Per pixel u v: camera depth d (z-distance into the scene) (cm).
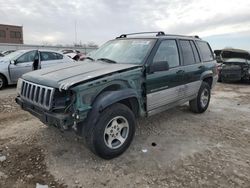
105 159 386
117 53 493
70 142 446
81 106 346
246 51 1320
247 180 343
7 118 582
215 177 349
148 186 328
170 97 503
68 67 436
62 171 358
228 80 1273
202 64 606
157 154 411
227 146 448
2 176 345
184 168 370
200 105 626
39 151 414
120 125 398
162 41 490
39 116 378
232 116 639
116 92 379
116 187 326
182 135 494
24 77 425
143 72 434
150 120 576
